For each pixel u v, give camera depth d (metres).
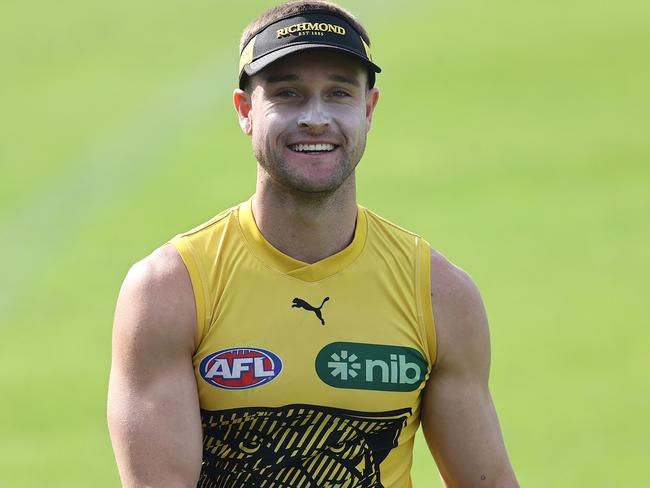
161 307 12.13
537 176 60.03
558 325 41.97
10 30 95.56
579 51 82.38
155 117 73.88
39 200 60.69
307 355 12.27
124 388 12.20
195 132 70.56
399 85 77.81
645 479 30.42
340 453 12.32
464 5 95.00
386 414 12.42
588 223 52.91
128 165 65.56
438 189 58.81
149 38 91.50
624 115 69.62
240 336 12.23
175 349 12.15
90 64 86.38
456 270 12.91
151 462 12.00
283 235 12.48
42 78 83.75
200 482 12.52
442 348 12.68
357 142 12.35
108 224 56.19
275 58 12.07
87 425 35.19
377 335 12.45
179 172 63.19
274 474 12.23
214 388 12.19
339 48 12.12
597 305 43.56
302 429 12.24
